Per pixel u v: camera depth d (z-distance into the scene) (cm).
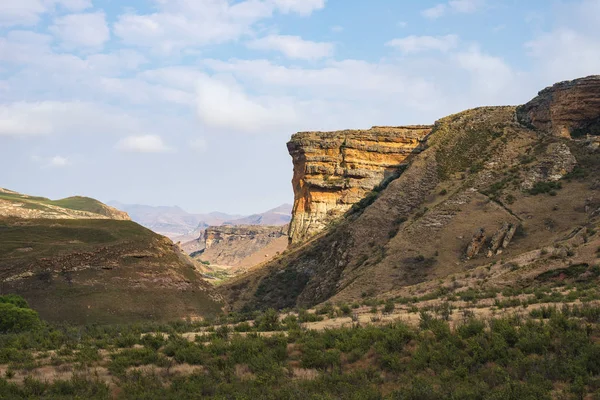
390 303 4053
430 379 2220
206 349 2911
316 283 8012
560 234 6266
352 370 2447
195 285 7894
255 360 2611
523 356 2272
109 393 2353
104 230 8194
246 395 2212
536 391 1959
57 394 2317
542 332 2439
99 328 4519
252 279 9150
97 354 3009
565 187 7444
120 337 3506
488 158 8794
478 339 2448
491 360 2323
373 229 8238
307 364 2562
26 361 2909
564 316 2614
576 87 8775
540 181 7731
